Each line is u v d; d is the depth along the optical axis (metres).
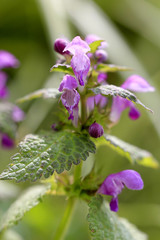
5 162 0.53
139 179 0.30
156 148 0.59
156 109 0.49
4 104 0.41
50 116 0.56
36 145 0.29
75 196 0.31
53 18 0.58
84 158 0.28
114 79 0.55
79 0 0.61
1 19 0.68
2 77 0.44
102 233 0.30
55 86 0.52
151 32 0.66
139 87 0.33
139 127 0.58
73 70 0.28
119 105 0.33
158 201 0.55
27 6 0.67
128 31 0.69
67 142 0.29
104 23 0.59
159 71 0.63
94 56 0.31
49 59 0.66
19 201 0.34
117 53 0.55
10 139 0.41
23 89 0.63
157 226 0.51
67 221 0.33
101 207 0.30
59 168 0.28
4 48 0.69
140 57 0.66
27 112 0.57
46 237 0.47
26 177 0.27
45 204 0.48
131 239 0.32
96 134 0.29
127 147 0.34
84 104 0.30
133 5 0.68
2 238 0.40
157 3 0.69
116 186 0.30
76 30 0.60
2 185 0.43
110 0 0.68
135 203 0.55
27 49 0.69
